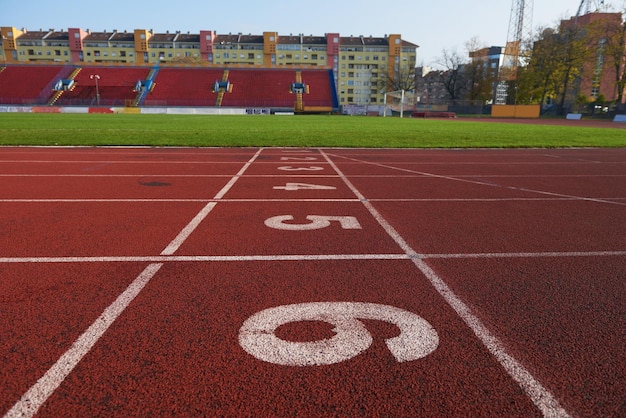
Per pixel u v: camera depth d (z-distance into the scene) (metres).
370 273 3.78
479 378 2.32
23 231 4.97
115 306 3.09
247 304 3.14
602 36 60.59
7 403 2.08
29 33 112.62
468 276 3.75
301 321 2.90
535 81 69.56
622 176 9.95
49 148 14.35
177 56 107.25
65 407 2.06
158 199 6.88
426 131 25.89
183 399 2.12
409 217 5.87
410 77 102.19
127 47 109.94
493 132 25.38
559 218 5.91
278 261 4.04
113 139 17.20
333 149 15.53
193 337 2.68
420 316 3.00
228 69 81.12
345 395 2.17
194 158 12.38
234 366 2.39
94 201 6.68
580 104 62.69
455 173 10.16
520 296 3.35
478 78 80.25
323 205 6.59
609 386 2.27
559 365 2.44
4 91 69.38
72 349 2.54
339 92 115.44
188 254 4.21
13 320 2.87
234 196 7.18
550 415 2.05
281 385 2.24
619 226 5.51
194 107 67.38
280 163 11.54
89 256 4.13
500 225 5.49
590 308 3.15
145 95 70.69
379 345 2.62
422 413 2.05
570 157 13.84
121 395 2.15
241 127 27.94
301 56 113.62
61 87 71.25
